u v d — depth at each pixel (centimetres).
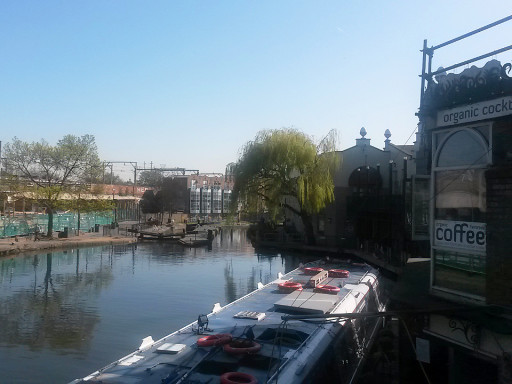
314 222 4072
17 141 4034
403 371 760
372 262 2580
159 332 1592
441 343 580
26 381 1163
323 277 1498
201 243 4428
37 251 3462
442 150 605
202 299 2109
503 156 520
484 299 538
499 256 504
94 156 4275
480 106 549
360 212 3481
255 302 1206
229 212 3744
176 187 8319
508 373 459
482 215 545
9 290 2256
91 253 3647
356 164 3894
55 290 2272
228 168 3853
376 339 1319
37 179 4191
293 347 868
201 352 830
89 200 4094
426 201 907
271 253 3784
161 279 2605
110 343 1469
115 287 2361
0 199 3894
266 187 3697
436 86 607
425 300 595
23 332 1576
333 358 915
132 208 7262
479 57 559
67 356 1349
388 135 3844
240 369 765
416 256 1501
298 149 3503
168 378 715
